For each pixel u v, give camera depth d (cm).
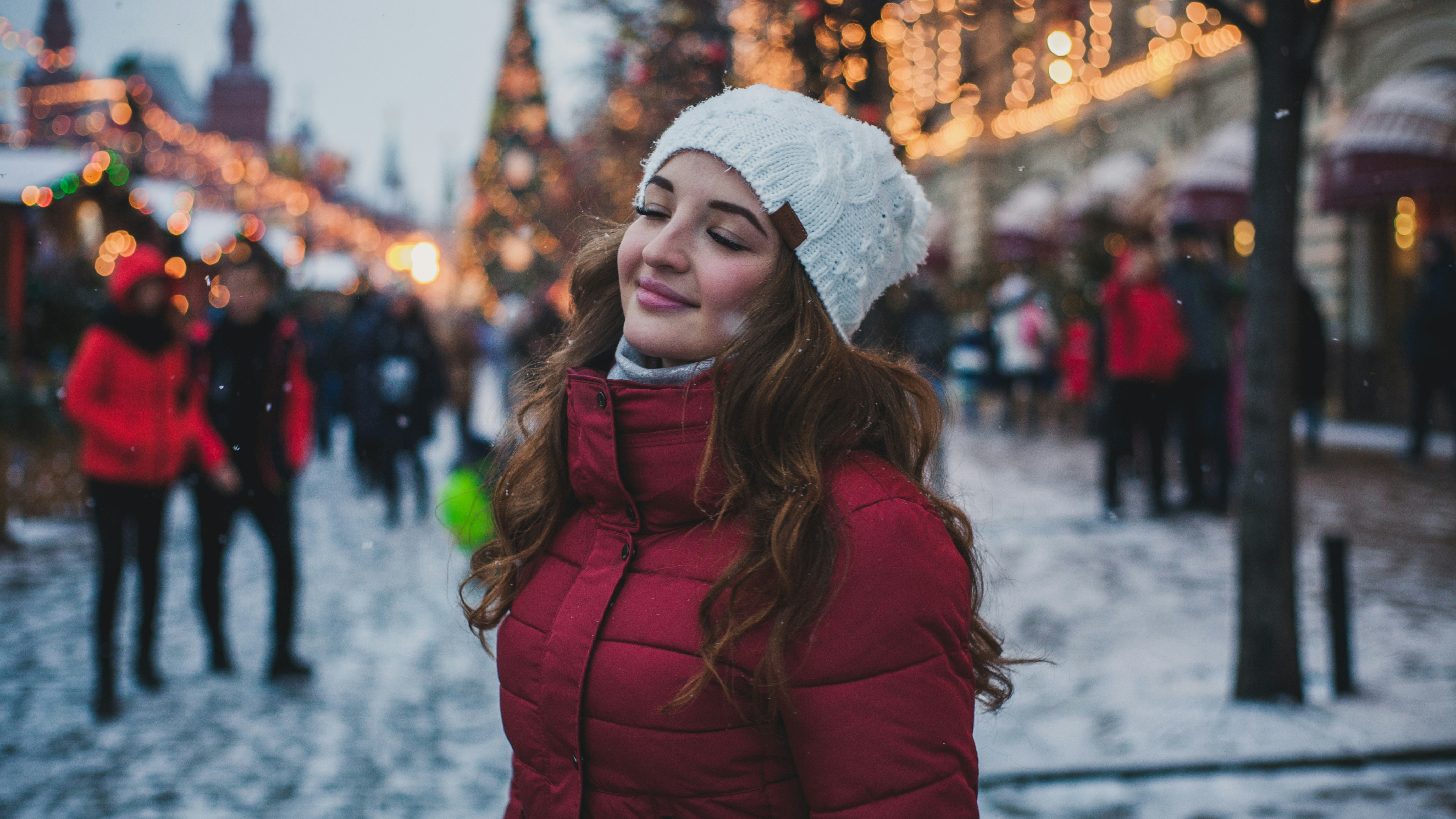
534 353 163
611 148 884
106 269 1055
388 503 849
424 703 427
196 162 2119
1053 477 1029
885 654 109
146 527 434
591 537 132
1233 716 375
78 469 856
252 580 656
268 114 4916
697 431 119
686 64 609
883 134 137
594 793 120
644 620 118
